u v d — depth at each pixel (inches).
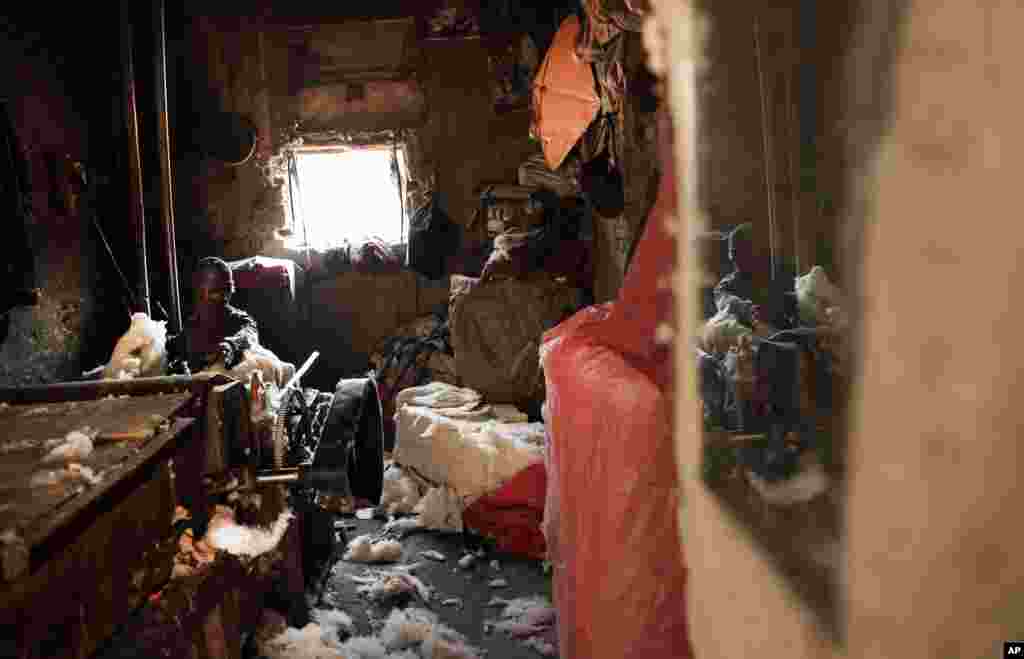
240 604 117.3
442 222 273.3
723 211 75.0
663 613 71.1
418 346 262.7
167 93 267.0
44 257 217.0
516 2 259.0
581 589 89.4
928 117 28.5
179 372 177.0
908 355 29.8
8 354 201.9
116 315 253.0
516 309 235.5
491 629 146.6
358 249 273.3
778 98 71.6
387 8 266.4
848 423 35.4
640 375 80.2
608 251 217.3
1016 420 25.1
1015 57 24.7
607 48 156.9
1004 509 25.5
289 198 275.4
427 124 270.8
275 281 259.6
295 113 272.1
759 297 76.7
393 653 136.6
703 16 71.2
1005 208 25.2
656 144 137.4
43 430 96.4
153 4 237.8
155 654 85.4
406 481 208.1
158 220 266.2
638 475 73.1
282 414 137.7
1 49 202.7
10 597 58.0
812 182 71.9
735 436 63.2
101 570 75.4
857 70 34.4
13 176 190.7
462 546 183.8
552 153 190.4
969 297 26.6
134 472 82.0
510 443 187.6
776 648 44.8
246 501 122.0
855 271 34.5
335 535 182.4
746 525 51.3
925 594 28.8
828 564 39.4
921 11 28.8
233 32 267.9
